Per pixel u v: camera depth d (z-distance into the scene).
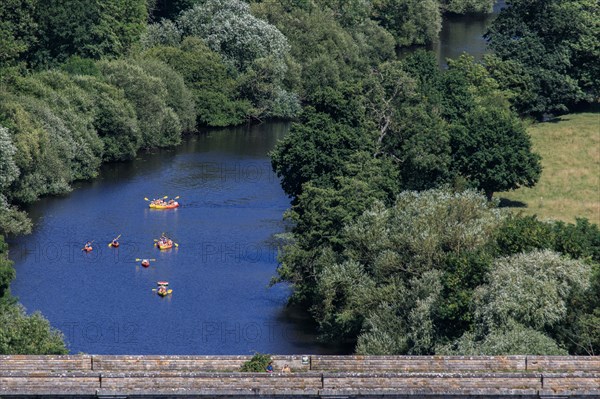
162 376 182.88
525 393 184.25
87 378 182.25
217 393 182.12
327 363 196.38
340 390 182.50
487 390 184.12
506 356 197.62
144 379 182.50
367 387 183.50
